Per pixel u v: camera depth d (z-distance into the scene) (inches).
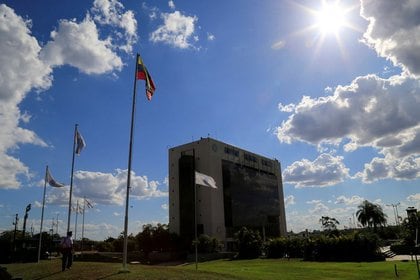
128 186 796.0
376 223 4119.1
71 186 1165.7
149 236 2918.3
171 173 3548.2
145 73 905.5
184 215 3253.0
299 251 2309.3
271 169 4367.6
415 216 2194.9
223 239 3228.3
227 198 3412.9
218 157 3454.7
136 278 647.1
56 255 1919.3
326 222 3528.5
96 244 3718.0
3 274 740.0
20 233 2513.5
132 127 842.2
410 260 1768.0
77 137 1168.8
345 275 1130.7
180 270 818.2
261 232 3774.6
